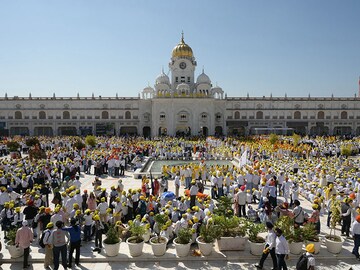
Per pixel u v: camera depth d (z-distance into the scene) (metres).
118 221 12.63
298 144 43.62
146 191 16.95
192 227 11.76
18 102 68.19
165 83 72.69
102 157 29.31
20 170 21.03
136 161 29.53
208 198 14.20
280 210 12.74
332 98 71.06
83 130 69.19
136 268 10.34
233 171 22.11
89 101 69.06
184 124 67.75
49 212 11.91
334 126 71.38
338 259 10.88
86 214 12.18
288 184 18.12
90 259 10.74
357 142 47.34
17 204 13.75
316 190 17.81
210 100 66.81
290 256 10.81
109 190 21.25
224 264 10.58
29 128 68.81
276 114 70.88
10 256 10.90
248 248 11.55
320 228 13.60
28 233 10.23
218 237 11.21
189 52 73.19
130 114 69.69
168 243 11.82
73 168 23.69
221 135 65.44
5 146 41.88
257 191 17.84
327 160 29.39
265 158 33.31
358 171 23.86
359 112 71.31
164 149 37.53
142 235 11.41
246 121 70.25
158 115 66.81
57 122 68.81
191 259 10.83
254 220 13.89
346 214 12.55
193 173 22.06
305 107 71.06
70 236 10.15
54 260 9.66
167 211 12.31
